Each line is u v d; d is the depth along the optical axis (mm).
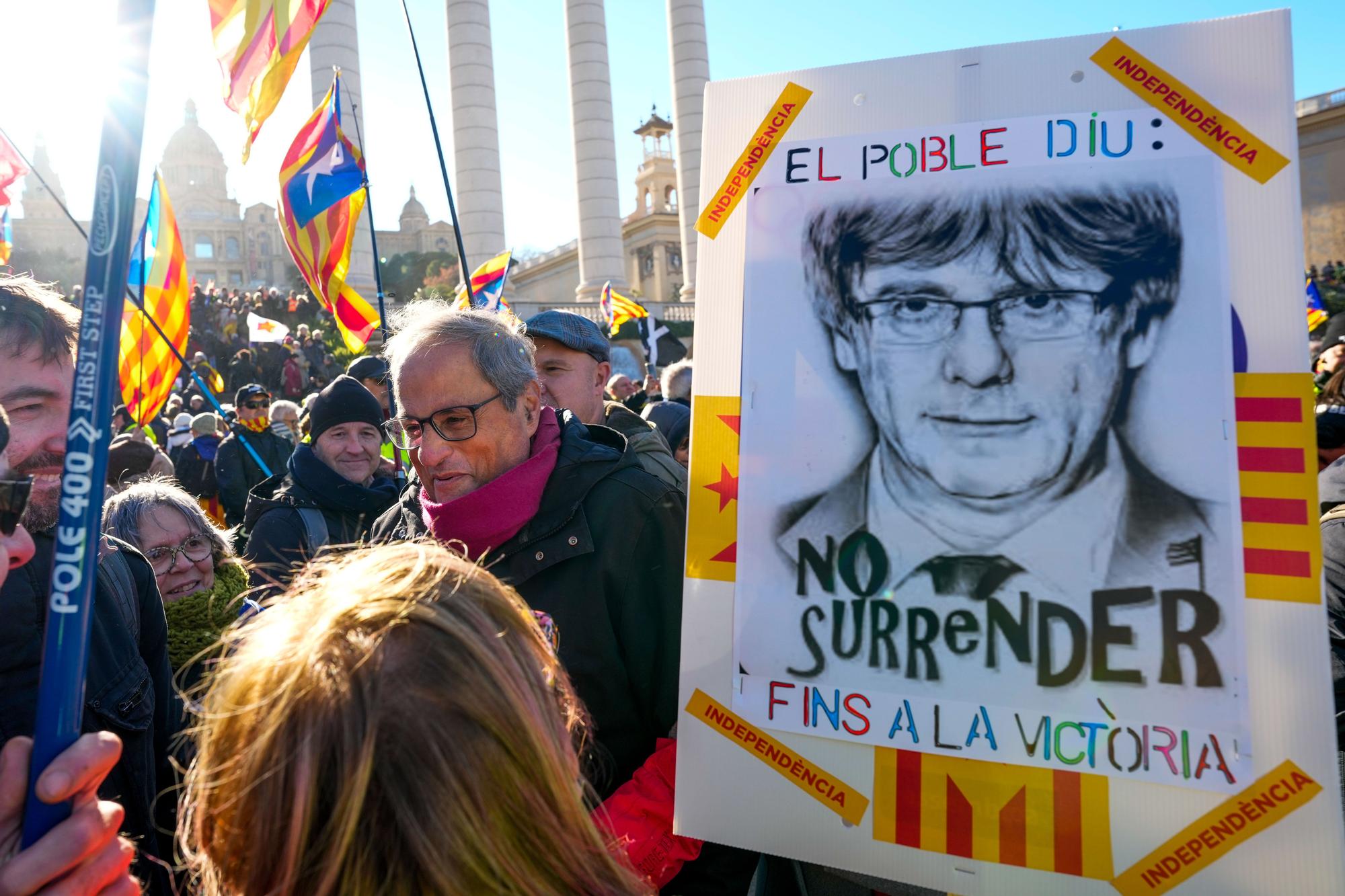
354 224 3875
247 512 2906
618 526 1623
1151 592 1092
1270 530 1053
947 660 1178
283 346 16562
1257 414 1065
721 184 1332
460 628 788
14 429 1243
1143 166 1126
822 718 1234
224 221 70125
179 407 9641
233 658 853
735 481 1303
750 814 1271
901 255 1228
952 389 1192
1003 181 1187
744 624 1281
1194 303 1096
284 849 713
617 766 1597
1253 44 1088
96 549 742
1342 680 1818
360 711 725
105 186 716
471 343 1606
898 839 1190
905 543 1205
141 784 1476
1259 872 1038
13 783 748
